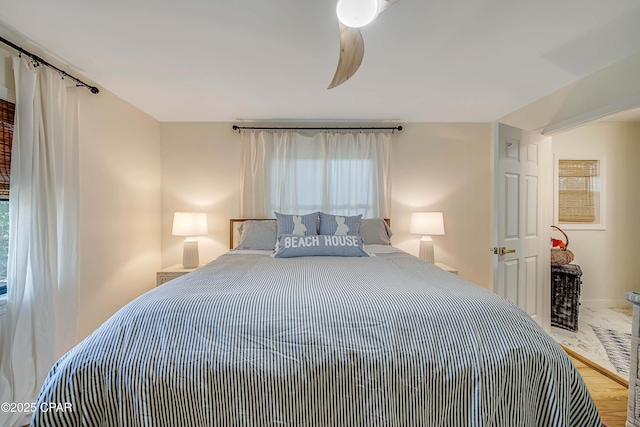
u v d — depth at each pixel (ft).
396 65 6.25
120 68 6.39
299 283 4.40
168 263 10.25
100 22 4.83
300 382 2.91
